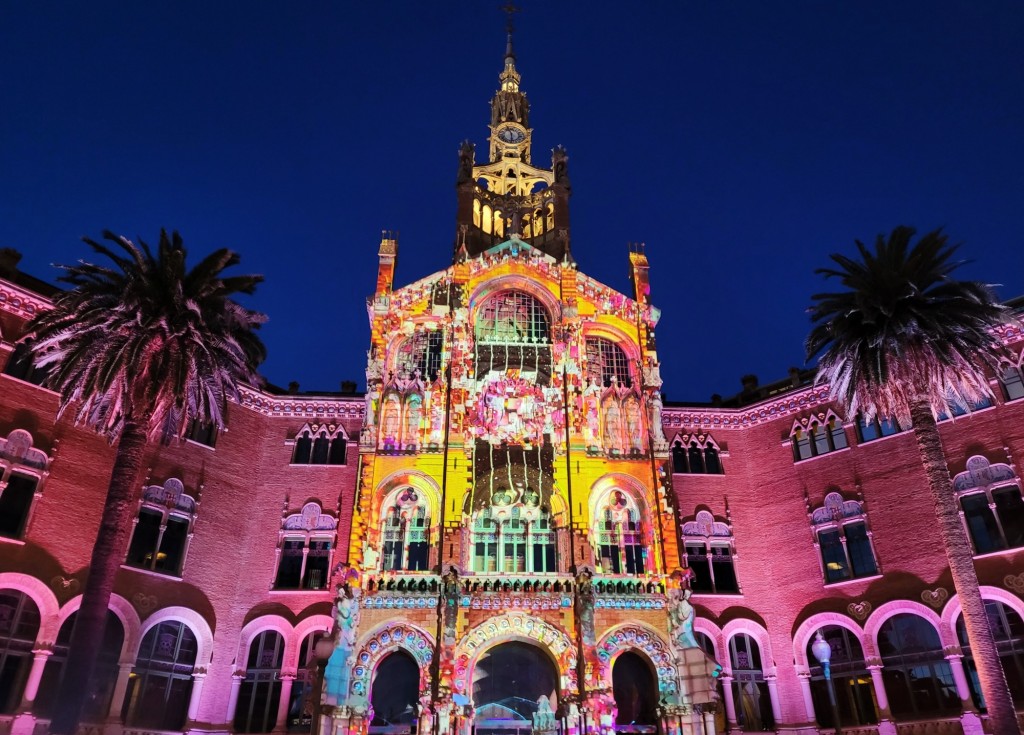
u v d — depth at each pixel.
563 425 41.72
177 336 31.86
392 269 45.78
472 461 40.16
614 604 37.28
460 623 36.19
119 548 29.03
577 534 38.78
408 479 39.91
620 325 46.00
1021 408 38.28
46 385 35.91
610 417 43.19
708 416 48.44
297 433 45.75
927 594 38.00
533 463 40.75
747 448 47.75
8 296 37.09
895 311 34.00
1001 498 37.59
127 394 30.98
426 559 38.75
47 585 34.28
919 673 37.47
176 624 38.84
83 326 31.42
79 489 36.81
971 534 37.94
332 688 33.88
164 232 34.53
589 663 35.38
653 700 36.31
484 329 45.28
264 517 43.44
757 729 40.66
